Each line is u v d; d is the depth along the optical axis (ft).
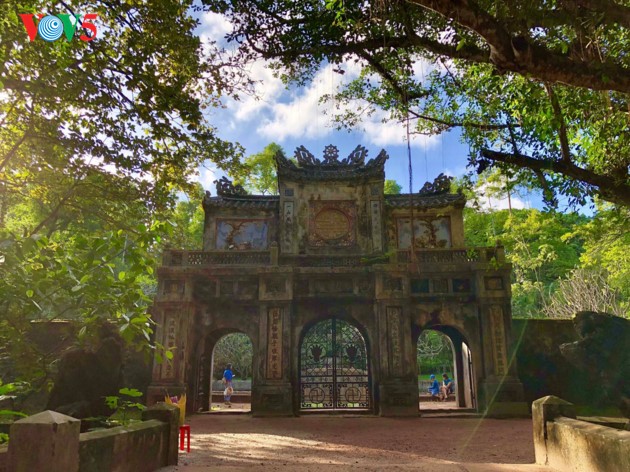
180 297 64.80
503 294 63.77
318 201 72.38
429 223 74.23
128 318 21.43
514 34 21.95
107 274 22.41
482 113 37.65
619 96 29.30
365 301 65.87
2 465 16.14
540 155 33.53
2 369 38.52
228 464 30.01
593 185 31.83
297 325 65.21
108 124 37.96
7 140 41.68
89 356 58.49
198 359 66.28
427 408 70.08
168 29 34.53
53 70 32.78
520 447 37.42
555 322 67.10
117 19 33.91
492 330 62.80
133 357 63.52
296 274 66.08
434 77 39.70
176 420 29.58
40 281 20.76
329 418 58.90
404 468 28.30
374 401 62.49
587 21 20.21
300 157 75.51
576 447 24.71
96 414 57.52
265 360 62.64
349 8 27.91
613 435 21.63
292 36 32.40
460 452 35.37
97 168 43.65
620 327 55.62
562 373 64.13
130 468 23.59
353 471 27.45
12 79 32.24
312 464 30.32
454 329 73.56
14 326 22.22
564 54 21.62
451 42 27.40
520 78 31.17
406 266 64.75
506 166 35.09
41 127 38.06
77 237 22.25
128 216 52.70
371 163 73.20
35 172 44.93
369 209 71.51
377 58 35.06
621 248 73.97
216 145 40.75
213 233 75.25
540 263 110.11
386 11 26.99
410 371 61.67
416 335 64.44
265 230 75.46
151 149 40.11
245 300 65.82
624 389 51.78
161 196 48.98
